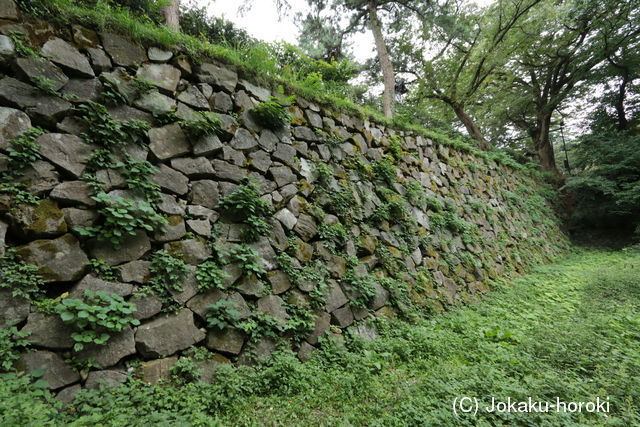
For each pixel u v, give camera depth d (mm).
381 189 5930
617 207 12625
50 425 1907
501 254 8602
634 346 4031
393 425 2502
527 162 14781
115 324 2545
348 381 3088
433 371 3381
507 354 3838
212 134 3795
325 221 4734
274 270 3893
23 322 2297
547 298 6648
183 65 3781
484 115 17953
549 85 15508
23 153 2492
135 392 2428
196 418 2312
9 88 2562
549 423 2438
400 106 15328
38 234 2473
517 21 12234
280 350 3461
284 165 4527
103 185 2854
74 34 3029
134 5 5422
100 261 2688
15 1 2740
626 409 2678
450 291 6207
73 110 2861
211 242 3467
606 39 12125
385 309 4883
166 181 3297
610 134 13734
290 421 2535
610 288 6551
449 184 8305
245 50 4707
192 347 2961
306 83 5293
